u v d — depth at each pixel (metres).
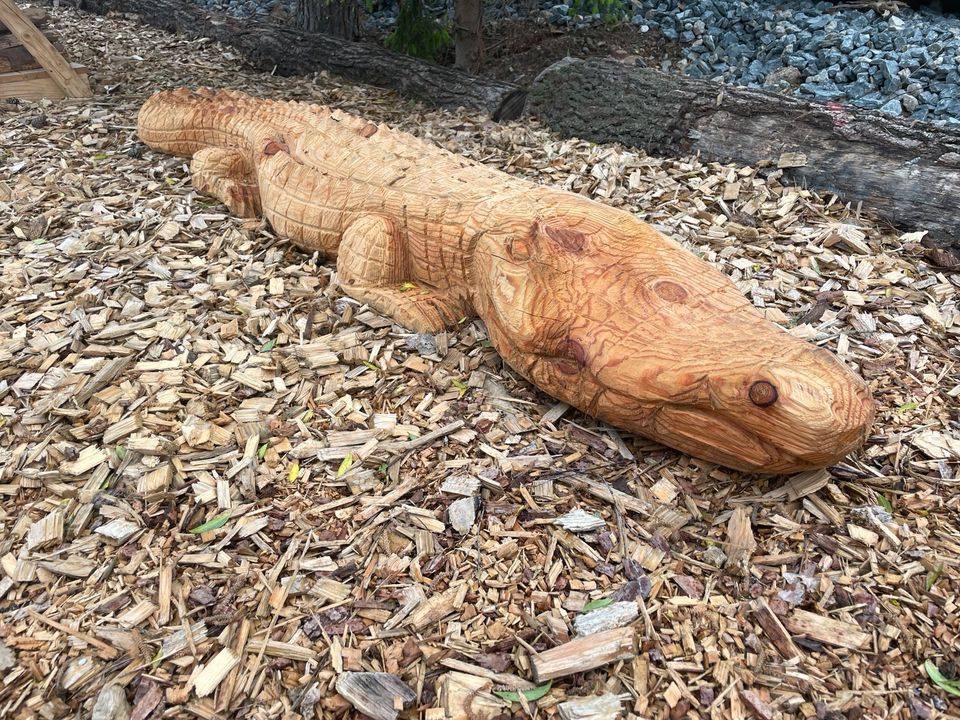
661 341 2.65
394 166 3.97
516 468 2.83
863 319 3.77
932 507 2.69
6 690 2.18
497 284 3.05
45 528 2.63
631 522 2.63
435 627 2.31
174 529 2.65
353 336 3.58
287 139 4.65
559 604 2.37
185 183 5.30
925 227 4.47
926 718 2.08
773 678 2.17
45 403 3.17
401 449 2.95
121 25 10.19
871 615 2.33
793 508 2.68
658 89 5.83
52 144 5.96
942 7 8.24
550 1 9.84
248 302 3.87
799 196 4.86
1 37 7.06
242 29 9.12
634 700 2.12
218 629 2.32
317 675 2.19
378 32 10.09
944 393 3.26
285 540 2.61
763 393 2.39
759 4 8.94
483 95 6.82
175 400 3.21
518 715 2.09
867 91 6.89
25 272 4.17
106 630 2.31
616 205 4.92
